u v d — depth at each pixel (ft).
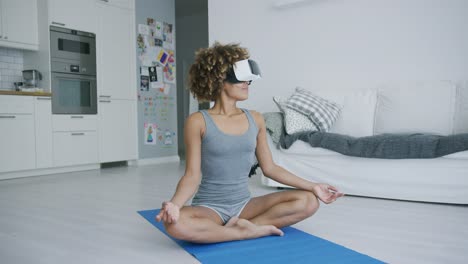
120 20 17.25
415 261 4.84
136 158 17.94
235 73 5.40
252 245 5.42
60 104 15.10
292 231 6.20
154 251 5.37
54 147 14.73
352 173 9.63
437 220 7.09
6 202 9.15
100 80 16.46
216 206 5.61
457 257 4.99
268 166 6.08
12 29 14.28
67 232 6.47
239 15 15.21
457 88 10.36
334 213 7.73
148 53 18.53
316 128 10.90
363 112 11.36
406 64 11.50
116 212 7.98
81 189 11.02
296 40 13.82
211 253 5.08
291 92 13.99
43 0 14.76
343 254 5.02
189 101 26.21
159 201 9.20
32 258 5.16
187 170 5.31
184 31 28.35
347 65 12.66
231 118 5.62
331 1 12.92
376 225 6.74
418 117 10.28
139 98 18.13
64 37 15.21
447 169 8.41
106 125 16.67
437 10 10.89
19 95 13.60
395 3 11.62
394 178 9.04
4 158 13.21
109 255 5.24
